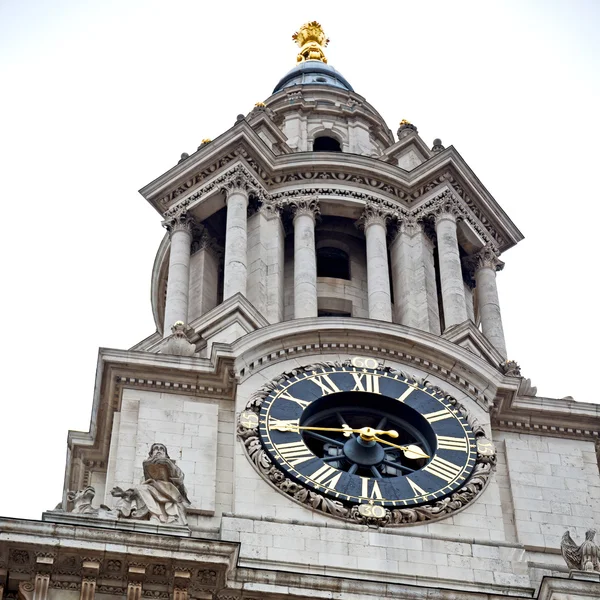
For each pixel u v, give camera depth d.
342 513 51.03
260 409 54.06
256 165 66.31
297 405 54.44
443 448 53.97
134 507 48.84
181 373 54.94
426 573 49.84
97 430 55.44
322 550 49.88
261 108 71.88
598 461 56.34
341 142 74.12
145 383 54.78
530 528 52.72
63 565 46.19
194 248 65.62
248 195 65.25
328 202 65.94
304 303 61.88
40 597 45.69
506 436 55.53
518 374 57.66
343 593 46.94
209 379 55.00
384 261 63.94
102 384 55.09
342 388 55.22
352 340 56.56
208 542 46.44
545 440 55.72
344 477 52.25
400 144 71.94
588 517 53.47
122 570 46.22
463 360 56.31
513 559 50.69
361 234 66.75
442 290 63.56
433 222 66.19
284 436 53.41
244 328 58.47
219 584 46.41
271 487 51.75
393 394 55.41
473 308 67.44
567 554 49.78
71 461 55.97
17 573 46.12
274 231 64.56
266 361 55.47
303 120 74.38
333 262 67.38
